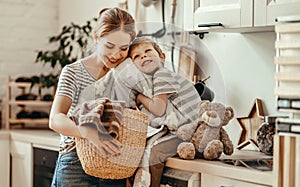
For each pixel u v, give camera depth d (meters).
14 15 4.35
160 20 3.45
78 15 4.25
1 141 3.85
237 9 2.53
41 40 4.45
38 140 3.54
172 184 2.49
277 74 2.11
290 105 2.07
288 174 2.08
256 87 2.89
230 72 3.02
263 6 2.42
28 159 3.67
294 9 2.30
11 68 4.34
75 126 2.38
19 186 3.78
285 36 2.10
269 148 2.60
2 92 4.30
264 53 2.84
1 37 4.31
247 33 2.92
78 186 2.53
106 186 2.51
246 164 2.30
